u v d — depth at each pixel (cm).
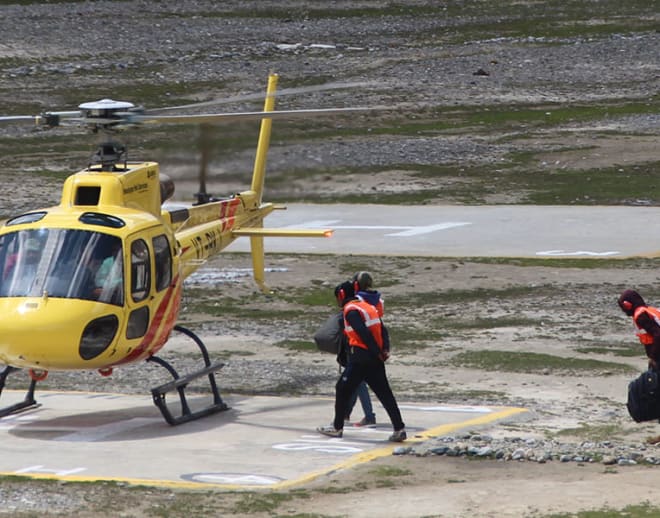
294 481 4381
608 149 18600
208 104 5834
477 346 7806
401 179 16138
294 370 7200
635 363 7256
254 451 4978
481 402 6253
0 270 5325
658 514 3828
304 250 11769
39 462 4762
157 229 5684
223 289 9956
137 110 5634
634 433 5416
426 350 7712
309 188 14338
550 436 5353
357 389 5534
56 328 5097
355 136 19512
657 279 10100
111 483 4275
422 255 11369
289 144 15650
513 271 10538
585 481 4359
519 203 14500
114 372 7212
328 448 5031
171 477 4453
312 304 9462
